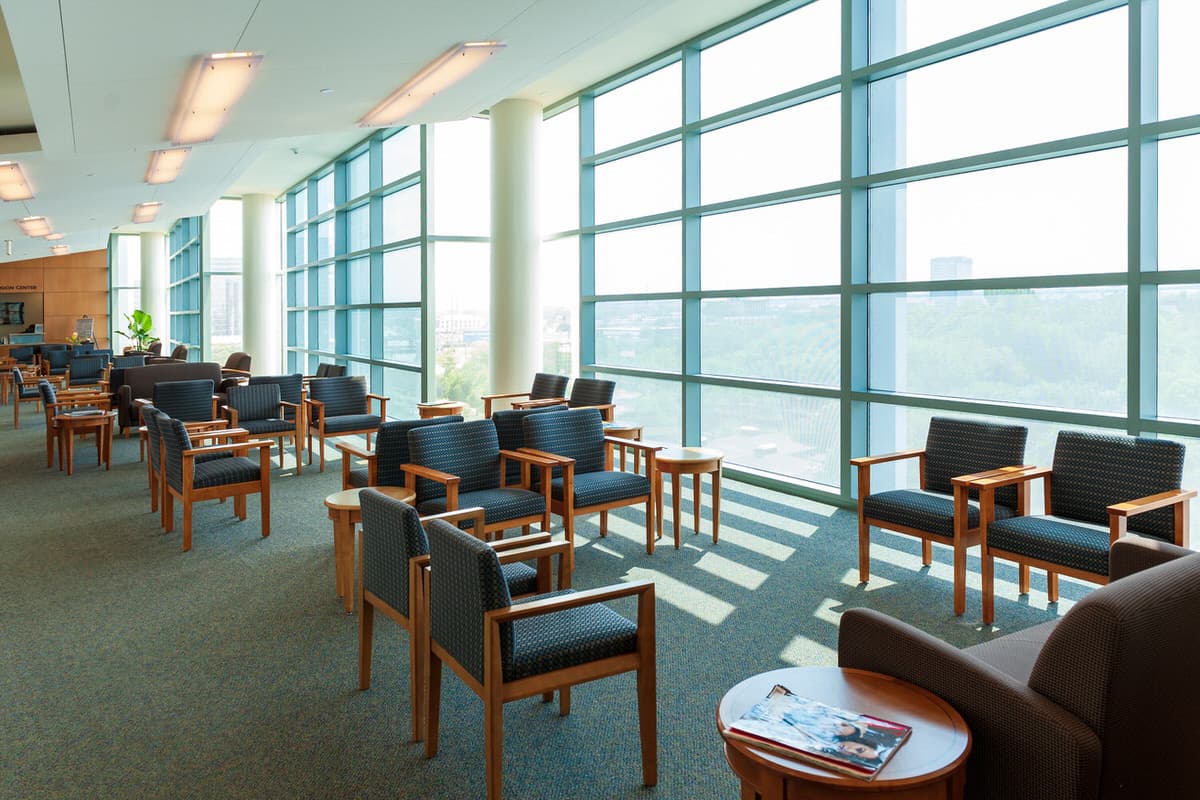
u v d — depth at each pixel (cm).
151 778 253
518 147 880
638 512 602
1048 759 170
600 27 464
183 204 1178
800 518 575
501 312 890
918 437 565
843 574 449
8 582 451
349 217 1234
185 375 1026
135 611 404
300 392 877
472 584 231
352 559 409
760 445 694
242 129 648
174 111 567
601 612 263
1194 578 184
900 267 570
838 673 209
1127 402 439
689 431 752
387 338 1113
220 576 460
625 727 284
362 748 270
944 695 193
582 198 871
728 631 368
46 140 623
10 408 1377
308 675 328
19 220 1119
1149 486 355
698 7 643
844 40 580
